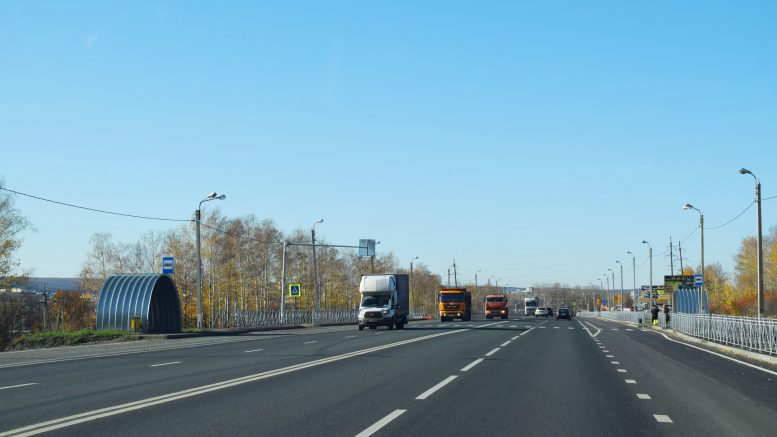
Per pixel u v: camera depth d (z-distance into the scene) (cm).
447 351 2786
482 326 6200
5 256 6288
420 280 18000
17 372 1933
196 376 1802
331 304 11988
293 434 1003
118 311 4366
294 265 10831
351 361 2286
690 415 1227
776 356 2538
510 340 3681
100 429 1035
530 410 1257
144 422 1098
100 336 3841
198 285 4928
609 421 1152
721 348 3241
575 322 8112
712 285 14450
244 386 1586
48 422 1094
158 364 2177
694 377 1902
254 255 9525
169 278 4606
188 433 1006
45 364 2214
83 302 8706
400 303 5694
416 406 1291
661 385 1695
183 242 8419
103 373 1888
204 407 1262
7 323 4316
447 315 8362
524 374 1903
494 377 1816
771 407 1338
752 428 1104
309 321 7162
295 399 1373
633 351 2967
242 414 1184
